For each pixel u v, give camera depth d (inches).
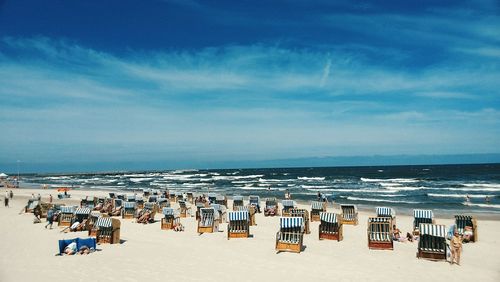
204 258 573.9
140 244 684.1
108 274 483.2
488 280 482.6
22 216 1122.0
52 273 486.0
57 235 776.9
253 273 495.5
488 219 1138.7
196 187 2940.5
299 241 624.1
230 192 2383.1
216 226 834.2
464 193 2071.9
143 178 4886.8
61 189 2432.3
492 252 660.1
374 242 652.1
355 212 946.1
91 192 2438.5
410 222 1035.3
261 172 6072.8
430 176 3777.1
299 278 477.1
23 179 5364.2
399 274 501.0
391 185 2691.9
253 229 884.0
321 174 4793.3
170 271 498.9
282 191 2377.0
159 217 1140.5
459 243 562.3
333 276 487.8
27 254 599.2
